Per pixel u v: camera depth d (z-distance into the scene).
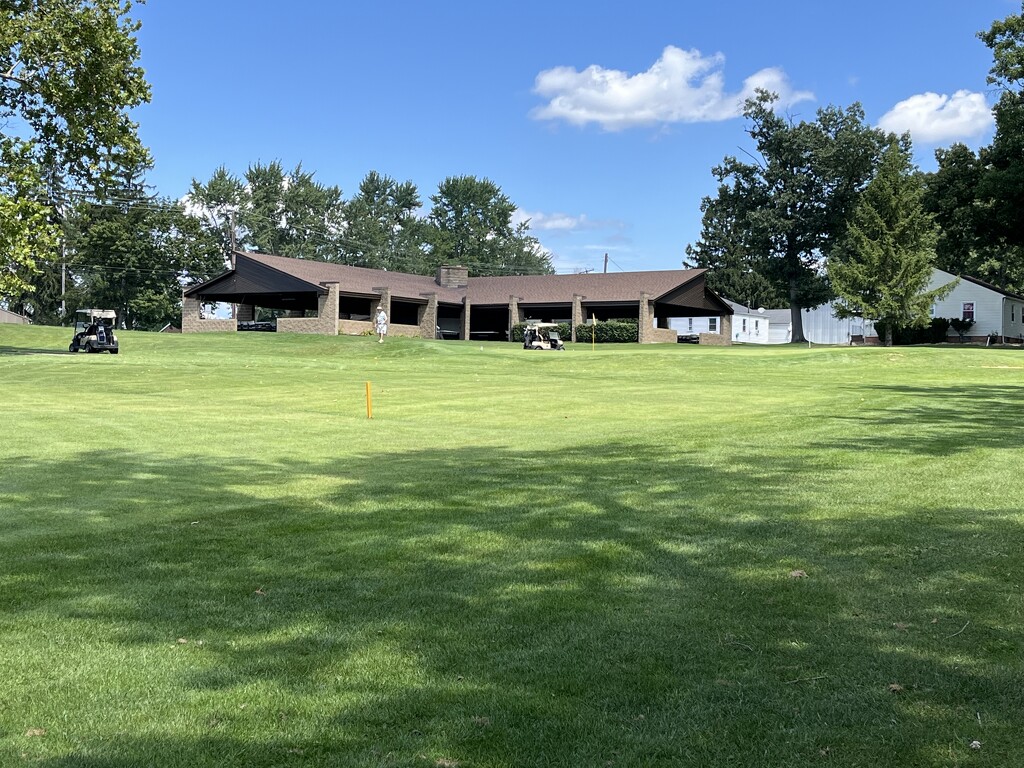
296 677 3.86
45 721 3.43
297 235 100.38
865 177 56.75
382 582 5.27
